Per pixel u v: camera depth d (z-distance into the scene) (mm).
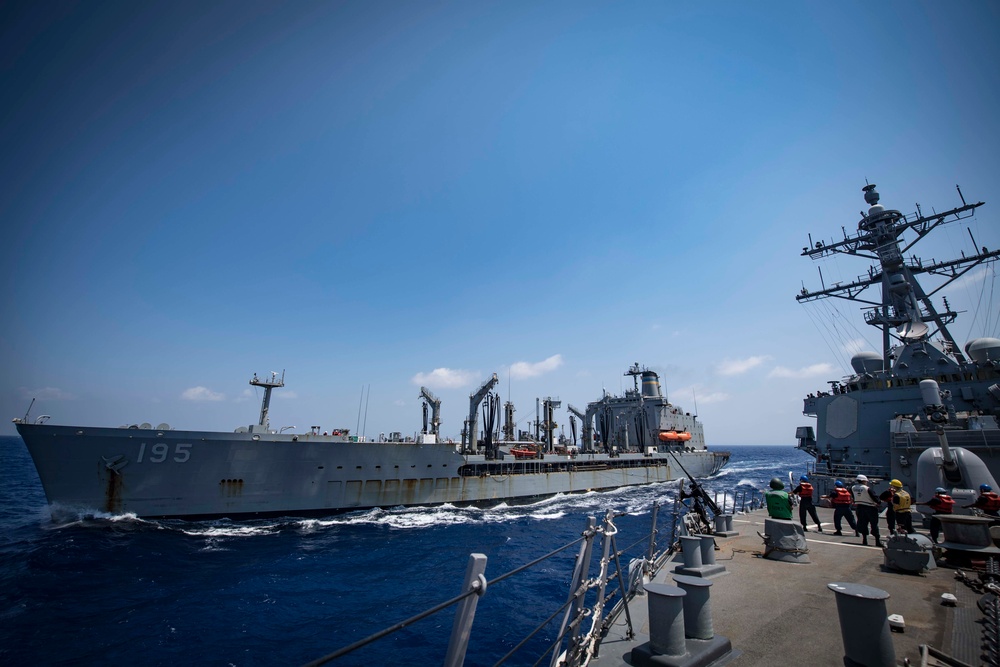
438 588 18938
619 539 26438
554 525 32062
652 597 5785
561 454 50594
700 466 64312
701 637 6012
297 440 30266
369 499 32781
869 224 25828
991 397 19562
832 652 5961
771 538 11000
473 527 30906
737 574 9602
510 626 14859
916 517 15656
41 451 24766
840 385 24828
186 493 27219
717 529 13711
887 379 22578
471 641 13711
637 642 6465
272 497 29422
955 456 14234
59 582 18609
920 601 7840
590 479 47188
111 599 17234
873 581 9031
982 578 8602
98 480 25625
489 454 42938
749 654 5930
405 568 21641
